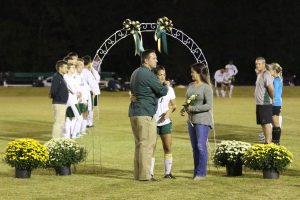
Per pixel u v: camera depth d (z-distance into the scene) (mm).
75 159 13445
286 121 26562
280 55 65062
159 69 13359
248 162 12969
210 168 14461
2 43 68625
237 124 25188
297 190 11602
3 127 24531
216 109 33156
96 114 30328
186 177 13352
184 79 65500
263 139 20078
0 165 14742
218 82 45031
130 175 13625
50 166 13391
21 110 33219
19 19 69938
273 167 12867
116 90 54062
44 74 65125
